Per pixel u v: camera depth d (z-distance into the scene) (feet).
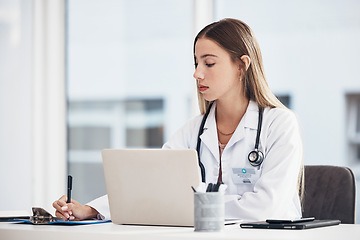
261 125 6.79
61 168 12.94
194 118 7.59
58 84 12.96
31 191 12.63
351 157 10.42
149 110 12.35
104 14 12.78
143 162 5.17
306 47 10.74
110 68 12.73
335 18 10.55
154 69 12.31
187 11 12.00
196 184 4.99
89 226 5.16
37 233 4.76
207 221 4.50
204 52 6.77
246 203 5.82
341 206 7.06
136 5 12.50
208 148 7.04
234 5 11.30
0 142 12.26
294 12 10.83
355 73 10.43
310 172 7.37
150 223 5.23
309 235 4.21
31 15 12.71
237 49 6.79
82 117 12.96
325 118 10.59
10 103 12.42
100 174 12.81
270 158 6.36
